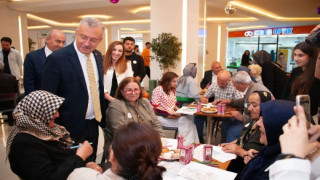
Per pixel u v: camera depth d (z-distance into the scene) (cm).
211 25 1304
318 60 193
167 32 704
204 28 796
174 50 683
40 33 1812
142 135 99
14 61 576
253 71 376
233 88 373
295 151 74
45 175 140
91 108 206
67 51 190
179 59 705
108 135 246
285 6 860
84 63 202
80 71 193
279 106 116
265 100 211
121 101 246
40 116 149
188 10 695
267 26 1449
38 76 268
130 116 243
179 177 155
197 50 719
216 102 362
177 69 711
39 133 150
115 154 99
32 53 270
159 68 716
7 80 441
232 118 334
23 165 140
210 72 547
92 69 204
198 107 324
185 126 343
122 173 101
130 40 452
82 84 194
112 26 1455
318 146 79
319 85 212
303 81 223
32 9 931
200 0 717
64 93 190
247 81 295
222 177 156
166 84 356
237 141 226
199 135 415
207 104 371
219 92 386
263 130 142
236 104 349
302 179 70
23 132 147
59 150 162
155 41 702
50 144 159
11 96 448
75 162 151
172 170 164
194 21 703
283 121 113
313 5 828
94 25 186
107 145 244
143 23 1395
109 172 107
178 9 693
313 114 218
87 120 208
